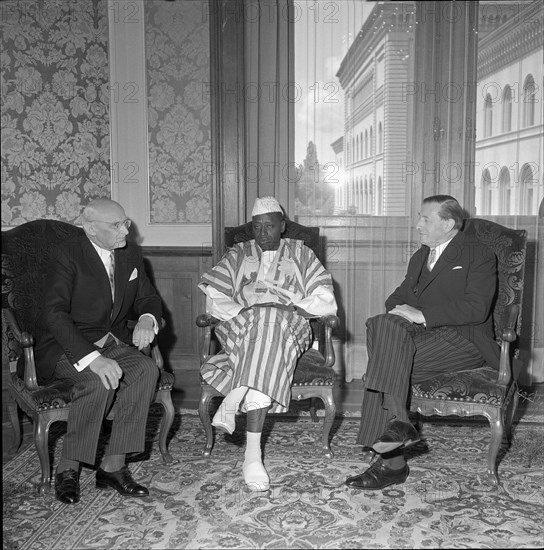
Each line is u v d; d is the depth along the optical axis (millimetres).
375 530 2246
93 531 2254
